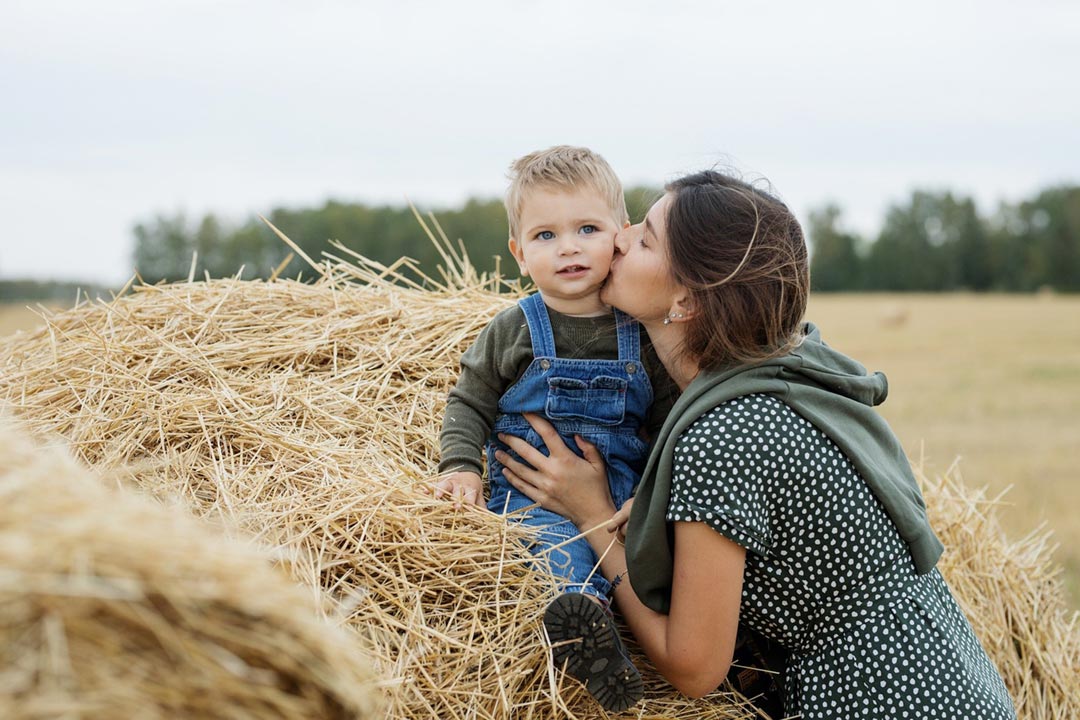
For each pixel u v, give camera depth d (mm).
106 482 2318
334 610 2047
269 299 3211
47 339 3043
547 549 2322
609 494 2566
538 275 2584
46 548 1200
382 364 2986
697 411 2205
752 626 2363
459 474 2543
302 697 1371
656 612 2271
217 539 1458
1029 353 21000
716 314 2230
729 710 2379
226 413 2582
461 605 2211
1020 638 3000
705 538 2131
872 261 54750
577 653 2098
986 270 53656
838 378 2340
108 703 1241
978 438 10117
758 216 2252
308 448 2482
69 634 1218
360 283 3568
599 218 2566
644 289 2369
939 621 2266
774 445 2162
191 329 3008
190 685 1290
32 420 2611
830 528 2199
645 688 2365
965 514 3133
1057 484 7672
